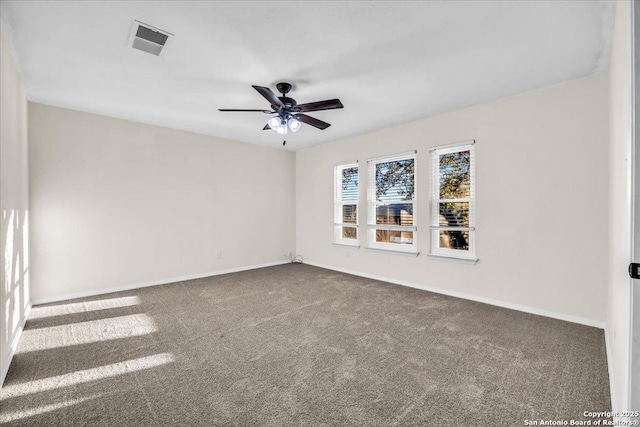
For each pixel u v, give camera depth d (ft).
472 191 12.28
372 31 7.09
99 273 13.00
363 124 14.58
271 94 8.86
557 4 6.13
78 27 6.94
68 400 5.81
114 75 9.32
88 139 12.69
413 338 8.54
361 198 16.55
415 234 14.19
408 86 10.16
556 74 9.31
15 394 6.00
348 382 6.41
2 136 7.07
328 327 9.34
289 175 20.53
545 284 10.33
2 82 7.10
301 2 6.10
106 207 13.17
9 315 7.55
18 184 9.09
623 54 4.91
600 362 7.16
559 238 10.04
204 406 5.64
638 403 3.50
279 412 5.48
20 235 9.29
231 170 17.49
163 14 6.47
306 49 7.87
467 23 6.78
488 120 11.61
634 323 3.51
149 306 11.35
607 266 9.09
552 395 5.92
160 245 14.78
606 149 9.16
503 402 5.72
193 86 10.11
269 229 19.39
